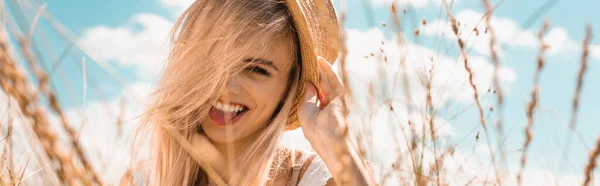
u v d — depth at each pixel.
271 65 2.17
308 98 2.20
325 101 2.19
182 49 2.24
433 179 1.45
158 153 2.33
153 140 2.33
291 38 2.22
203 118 2.22
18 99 0.75
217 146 2.31
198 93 2.15
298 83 2.30
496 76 1.45
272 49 2.17
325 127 2.00
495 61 1.46
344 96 1.08
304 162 2.44
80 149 0.79
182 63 2.20
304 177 2.39
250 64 2.14
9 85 0.74
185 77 2.17
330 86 2.21
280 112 2.25
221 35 2.13
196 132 2.28
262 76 2.18
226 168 2.28
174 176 2.29
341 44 1.00
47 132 0.76
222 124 2.20
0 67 0.74
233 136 2.23
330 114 2.02
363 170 1.71
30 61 0.77
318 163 2.41
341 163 1.15
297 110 2.35
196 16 2.27
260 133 2.29
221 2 2.19
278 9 2.21
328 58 2.39
